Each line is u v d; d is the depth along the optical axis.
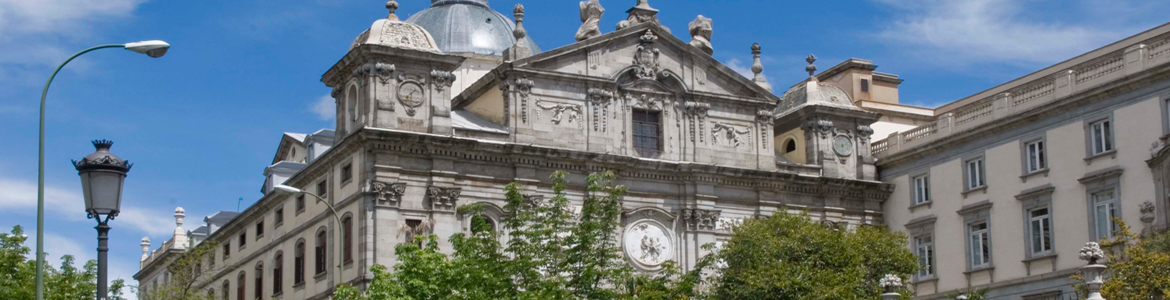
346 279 62.91
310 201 68.94
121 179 31.30
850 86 85.75
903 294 59.28
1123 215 60.19
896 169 74.56
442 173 63.53
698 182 69.88
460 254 52.84
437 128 63.62
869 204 74.69
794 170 73.25
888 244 61.56
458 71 83.94
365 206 61.91
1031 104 65.81
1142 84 59.81
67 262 62.56
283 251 72.38
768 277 56.84
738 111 72.12
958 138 69.62
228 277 82.25
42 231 30.80
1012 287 65.44
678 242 69.38
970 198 68.88
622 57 69.44
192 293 74.00
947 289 69.44
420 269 49.00
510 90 66.12
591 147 67.38
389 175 62.41
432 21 89.62
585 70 68.25
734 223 69.88
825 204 73.50
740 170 70.62
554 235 52.25
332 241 65.00
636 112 69.69
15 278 59.47
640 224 68.38
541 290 48.91
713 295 58.78
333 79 66.88
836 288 56.22
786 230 61.16
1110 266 52.88
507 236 64.75
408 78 64.00
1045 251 64.19
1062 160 63.72
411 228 62.75
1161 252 52.66
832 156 74.44
